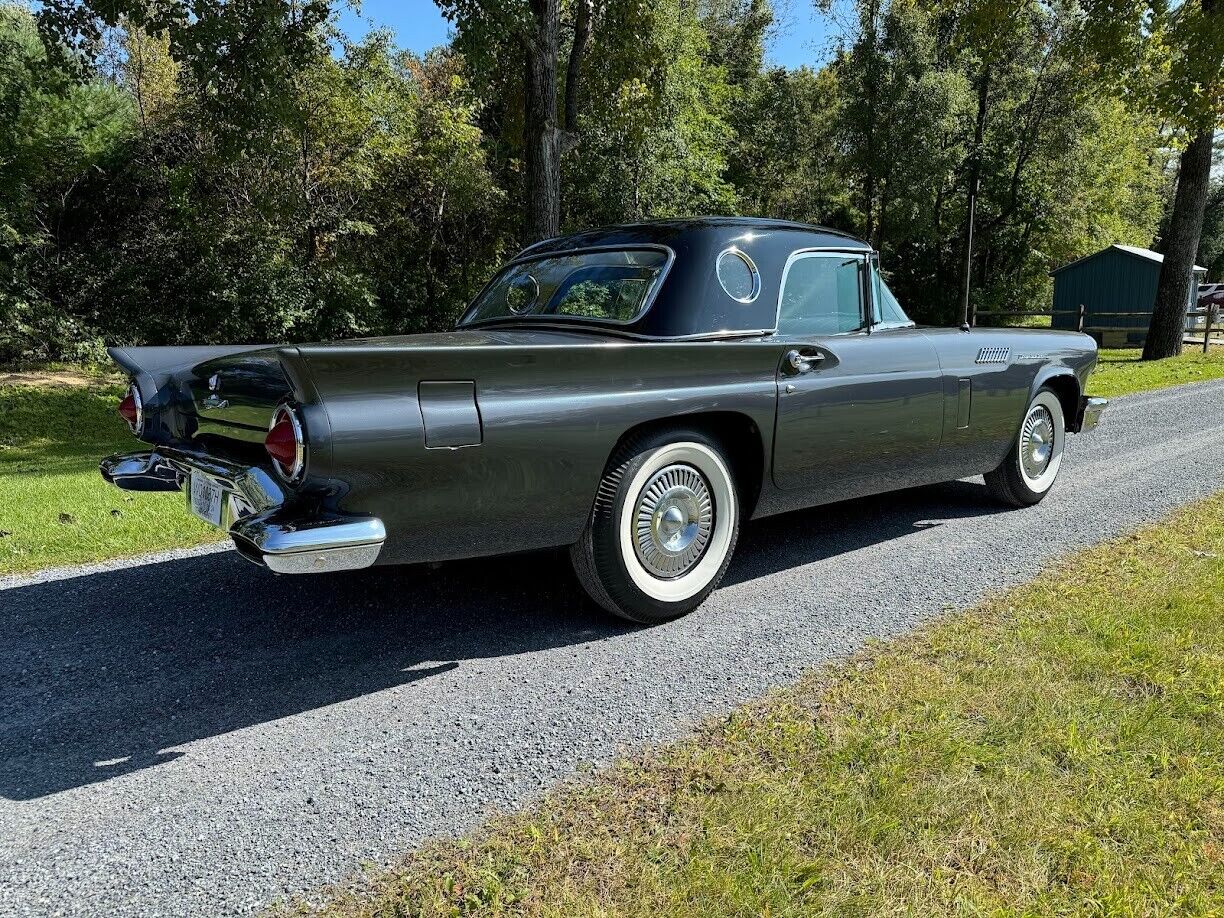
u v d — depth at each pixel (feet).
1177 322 56.24
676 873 6.01
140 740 8.32
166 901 5.98
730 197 81.56
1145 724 7.79
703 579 11.39
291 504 8.52
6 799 7.31
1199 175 54.29
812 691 8.84
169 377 11.48
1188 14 46.88
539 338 10.80
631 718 8.50
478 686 9.38
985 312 80.02
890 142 94.89
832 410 12.14
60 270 56.24
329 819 6.94
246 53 38.22
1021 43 92.89
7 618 11.62
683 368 10.50
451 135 62.85
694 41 76.07
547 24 39.19
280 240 55.77
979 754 7.38
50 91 40.52
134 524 16.61
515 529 9.53
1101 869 5.95
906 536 15.05
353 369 8.14
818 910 5.59
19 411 42.47
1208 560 12.43
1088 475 19.67
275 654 10.35
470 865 6.24
